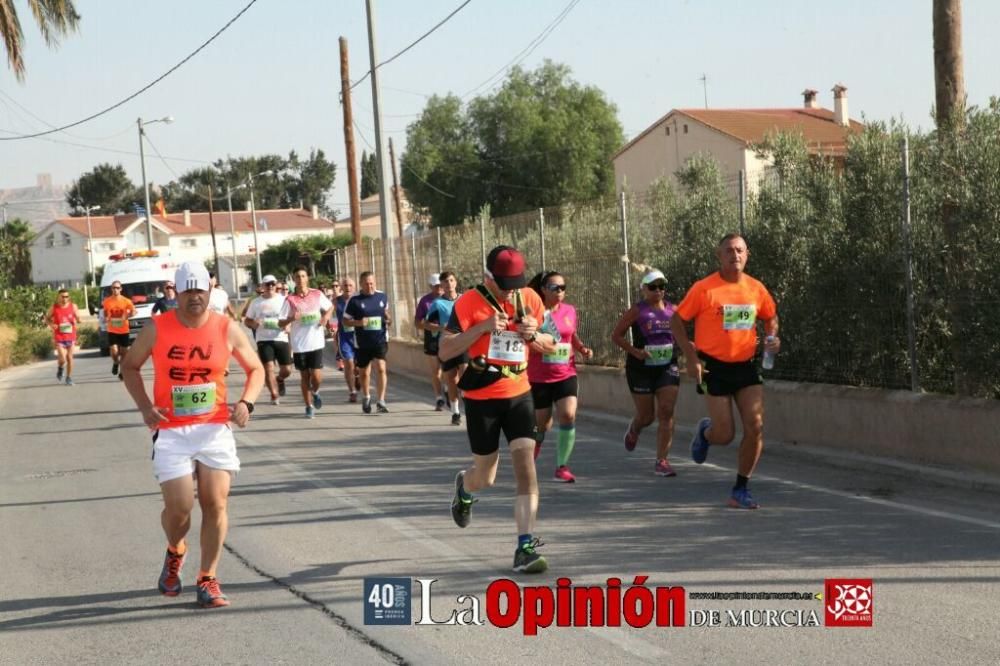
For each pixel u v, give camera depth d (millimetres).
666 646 5711
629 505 9258
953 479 9414
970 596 6266
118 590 7387
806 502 9078
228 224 110938
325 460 12523
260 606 6824
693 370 8984
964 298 9898
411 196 63094
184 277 6551
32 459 13992
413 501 9852
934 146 10352
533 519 7281
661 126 44688
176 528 6871
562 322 10281
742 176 12992
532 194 61125
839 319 11375
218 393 6777
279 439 14500
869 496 9203
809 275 11742
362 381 16906
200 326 6672
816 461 10906
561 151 60156
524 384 7375
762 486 9875
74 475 12484
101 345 36969
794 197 12250
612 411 15148
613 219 15859
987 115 9969
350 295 18641
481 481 7555
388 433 14523
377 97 25391
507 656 5688
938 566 6918
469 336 7129
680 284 14484
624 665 5461
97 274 82438
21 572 8039
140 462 13180
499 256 7188
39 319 43125
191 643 6180
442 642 5965
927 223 10398
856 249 11086
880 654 5426
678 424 13586
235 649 6031
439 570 7414
